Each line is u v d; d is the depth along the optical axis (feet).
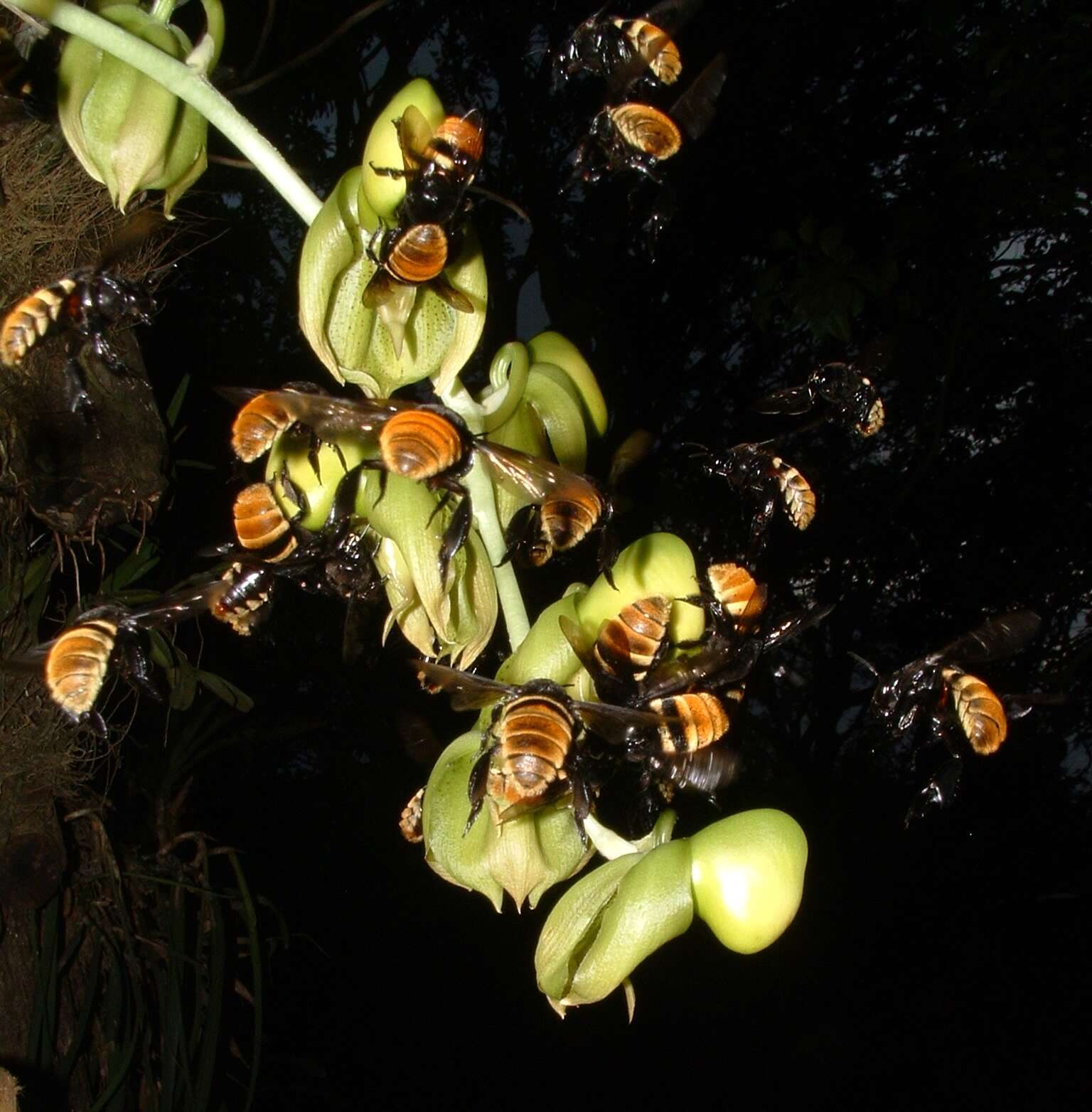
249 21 2.92
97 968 1.29
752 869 0.63
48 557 1.21
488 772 0.68
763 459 0.95
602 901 0.65
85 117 0.70
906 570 3.24
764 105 3.03
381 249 0.67
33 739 1.17
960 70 2.80
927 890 3.01
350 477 0.71
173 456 1.43
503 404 0.73
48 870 1.18
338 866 2.74
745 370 3.38
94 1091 1.26
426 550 0.70
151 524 1.63
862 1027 2.72
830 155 3.01
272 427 0.70
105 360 0.83
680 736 0.70
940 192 2.79
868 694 3.26
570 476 0.69
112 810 1.51
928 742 0.87
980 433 3.18
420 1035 2.47
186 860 1.65
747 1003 2.71
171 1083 1.28
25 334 0.80
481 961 2.66
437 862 0.70
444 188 0.66
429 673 0.69
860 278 2.38
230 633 2.47
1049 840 3.06
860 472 3.26
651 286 3.32
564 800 0.70
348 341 0.71
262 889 2.62
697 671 0.73
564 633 0.70
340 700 2.80
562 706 0.67
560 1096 2.41
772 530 3.08
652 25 0.84
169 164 0.72
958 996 2.79
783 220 3.07
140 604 0.79
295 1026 2.42
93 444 1.08
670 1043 2.58
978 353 2.98
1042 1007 2.75
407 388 2.32
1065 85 2.44
